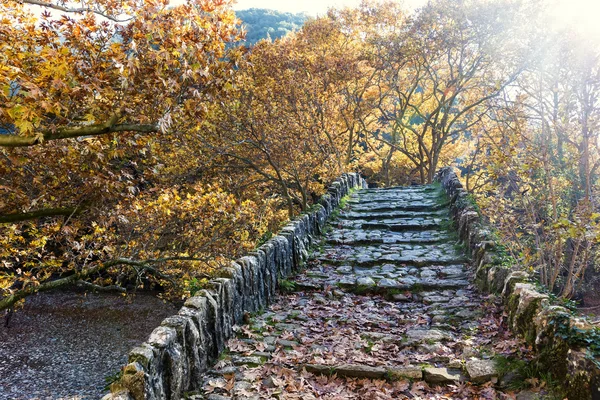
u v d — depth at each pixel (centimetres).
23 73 620
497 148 1055
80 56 661
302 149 1962
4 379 1642
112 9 725
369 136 3300
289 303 720
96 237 1162
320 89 2172
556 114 1216
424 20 2411
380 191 1692
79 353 1883
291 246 873
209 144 1636
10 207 882
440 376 462
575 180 1235
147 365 380
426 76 3344
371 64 2580
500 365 461
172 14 675
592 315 464
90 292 2569
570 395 376
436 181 1805
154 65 672
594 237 788
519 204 1165
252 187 2047
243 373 486
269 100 1755
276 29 5347
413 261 873
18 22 832
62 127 680
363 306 710
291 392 450
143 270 1255
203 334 498
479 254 779
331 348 549
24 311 2323
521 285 560
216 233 1266
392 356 531
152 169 1020
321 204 1212
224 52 743
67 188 974
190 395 442
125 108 690
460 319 618
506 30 2128
